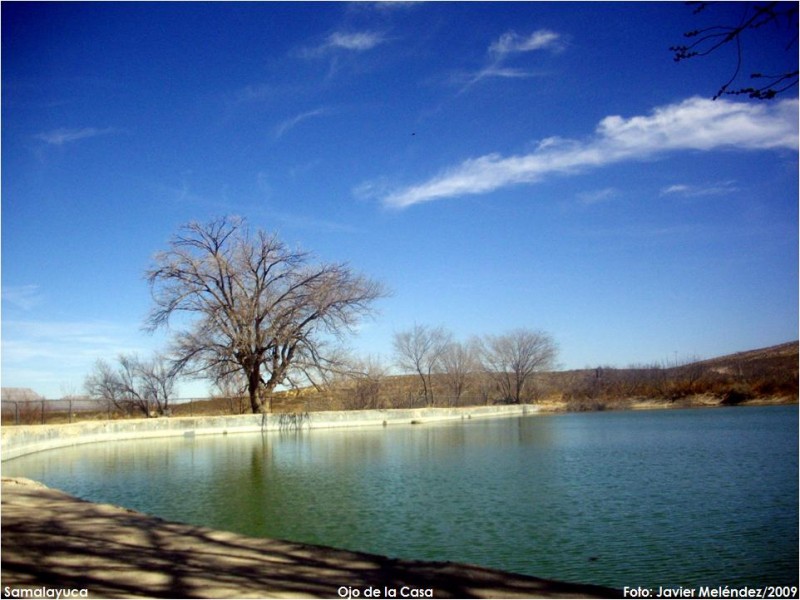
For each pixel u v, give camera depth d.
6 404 36.41
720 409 57.03
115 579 6.68
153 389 47.81
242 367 42.28
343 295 42.34
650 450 24.31
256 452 27.06
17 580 6.64
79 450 28.62
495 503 13.79
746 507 13.09
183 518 12.82
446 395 71.62
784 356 72.31
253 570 7.03
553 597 6.19
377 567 7.18
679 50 5.36
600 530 11.23
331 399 55.50
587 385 80.00
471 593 6.27
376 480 17.59
